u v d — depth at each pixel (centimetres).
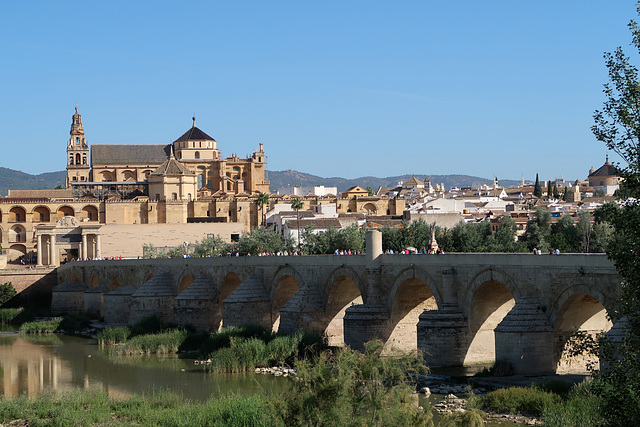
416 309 8606
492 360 7725
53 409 6619
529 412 5869
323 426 4194
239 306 10419
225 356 8569
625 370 3997
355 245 13525
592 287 6147
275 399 4425
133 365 9238
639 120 3847
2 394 7675
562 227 16025
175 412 6344
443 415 5834
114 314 13850
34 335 13012
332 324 9550
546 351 6612
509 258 7038
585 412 5341
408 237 13700
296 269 10050
